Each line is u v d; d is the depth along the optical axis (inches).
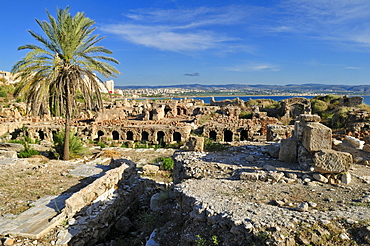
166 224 317.4
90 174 493.7
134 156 805.9
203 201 268.1
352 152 420.5
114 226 382.3
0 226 297.4
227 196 282.8
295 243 192.4
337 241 189.9
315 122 382.0
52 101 751.1
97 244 335.3
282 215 226.1
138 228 382.0
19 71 682.8
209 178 359.9
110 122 1300.4
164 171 634.2
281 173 335.3
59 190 408.5
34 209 341.1
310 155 359.3
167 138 1162.6
